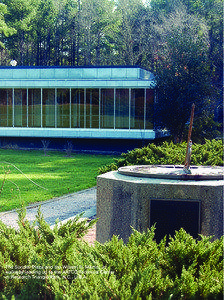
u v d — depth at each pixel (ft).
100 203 16.98
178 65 76.23
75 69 88.69
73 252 11.11
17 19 178.29
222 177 15.92
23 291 9.52
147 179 15.83
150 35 157.58
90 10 187.01
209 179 15.76
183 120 75.56
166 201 14.89
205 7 146.92
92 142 86.17
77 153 82.07
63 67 88.99
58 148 87.92
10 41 195.62
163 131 90.38
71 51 211.82
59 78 89.25
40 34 194.49
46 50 205.77
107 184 16.40
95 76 88.02
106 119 85.66
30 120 89.30
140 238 11.77
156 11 170.50
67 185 42.45
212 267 10.27
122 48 185.26
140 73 88.33
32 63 216.13
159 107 76.02
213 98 79.77
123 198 15.65
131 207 15.39
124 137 82.58
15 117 89.81
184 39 78.79
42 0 191.42
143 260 10.28
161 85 76.13
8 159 66.85
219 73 92.68
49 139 88.07
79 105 86.79
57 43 203.31
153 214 14.99
